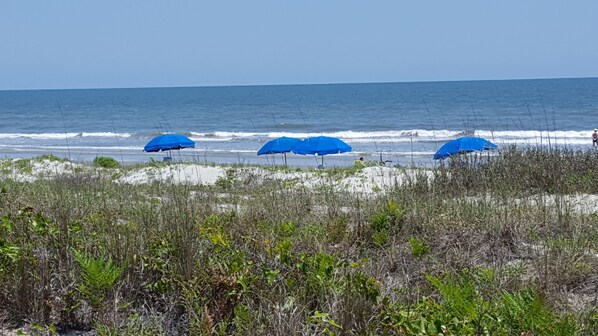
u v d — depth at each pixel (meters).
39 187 12.41
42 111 101.56
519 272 6.47
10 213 7.62
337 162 34.53
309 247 7.36
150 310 5.93
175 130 64.94
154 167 21.88
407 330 4.77
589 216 9.09
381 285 5.89
